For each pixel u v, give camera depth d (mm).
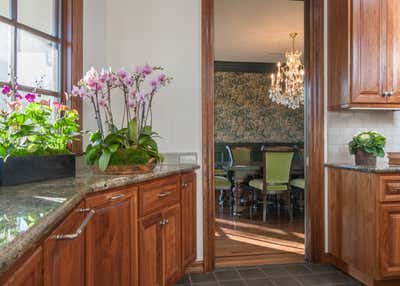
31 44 1954
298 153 5719
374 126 3010
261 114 6672
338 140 2953
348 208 2621
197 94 2766
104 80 1964
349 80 2617
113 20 2672
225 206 5410
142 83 2678
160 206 2025
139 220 1788
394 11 2658
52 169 1620
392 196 2324
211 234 2758
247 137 6637
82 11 2293
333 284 2465
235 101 6629
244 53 5977
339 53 2748
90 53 2404
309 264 2875
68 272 1152
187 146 2754
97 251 1443
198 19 2766
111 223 1554
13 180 1421
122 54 2676
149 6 2719
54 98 2145
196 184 2693
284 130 6711
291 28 4691
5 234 725
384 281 2391
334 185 2826
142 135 2166
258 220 4473
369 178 2365
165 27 2730
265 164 4359
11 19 1786
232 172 5336
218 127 6582
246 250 3236
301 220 4469
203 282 2510
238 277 2602
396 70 2666
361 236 2457
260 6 3936
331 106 2881
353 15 2611
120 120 2662
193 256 2566
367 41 2635
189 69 2758
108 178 1667
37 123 1625
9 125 1477
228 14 4168
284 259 2992
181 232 2322
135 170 1937
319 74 2922
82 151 2291
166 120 2736
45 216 893
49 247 958
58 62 2186
